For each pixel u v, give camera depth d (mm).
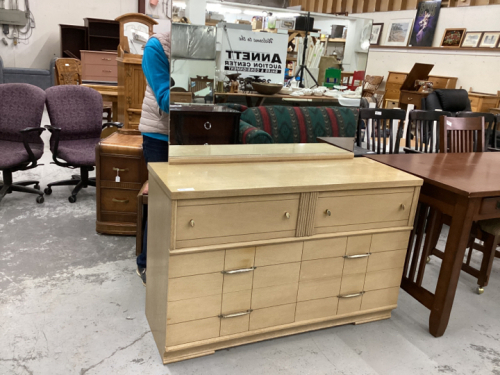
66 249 2801
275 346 2020
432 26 7887
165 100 2039
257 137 2209
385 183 2014
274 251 1886
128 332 2027
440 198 2137
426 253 2279
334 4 9148
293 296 2004
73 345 1904
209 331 1866
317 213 1923
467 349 2119
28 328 1991
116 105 5410
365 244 2092
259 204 1788
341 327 2213
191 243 1709
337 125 2402
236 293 1866
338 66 2305
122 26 4453
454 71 7648
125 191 2977
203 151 2092
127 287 2406
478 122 3230
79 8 8820
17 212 3348
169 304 1743
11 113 3527
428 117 3820
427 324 2303
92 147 3762
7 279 2383
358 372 1888
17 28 8523
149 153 2350
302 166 2193
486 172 2381
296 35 2164
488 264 2602
